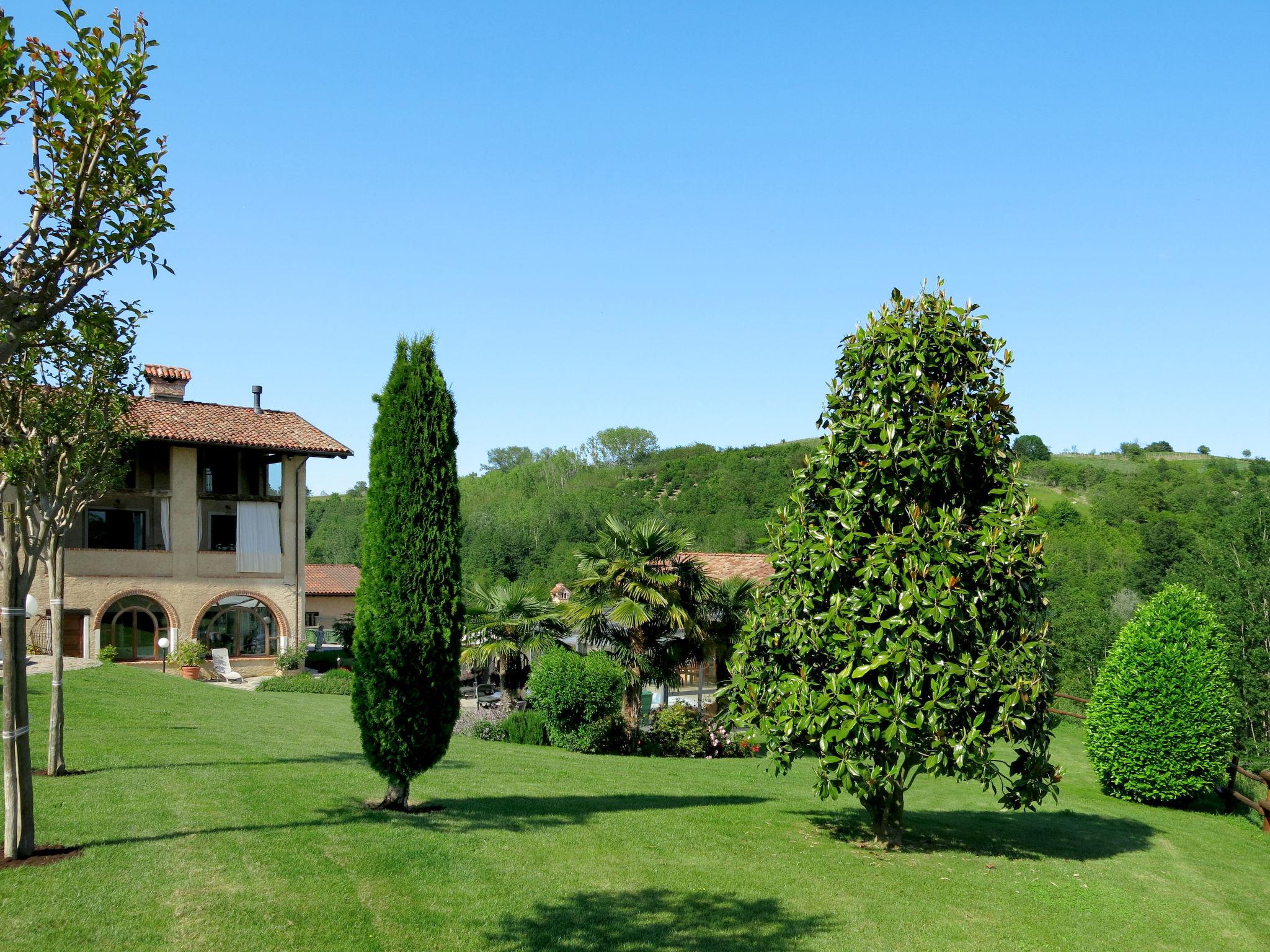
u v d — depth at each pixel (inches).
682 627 748.6
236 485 1296.8
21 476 277.3
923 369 369.7
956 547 347.3
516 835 340.2
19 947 209.6
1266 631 874.1
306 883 264.7
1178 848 436.8
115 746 472.4
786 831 394.3
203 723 597.9
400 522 366.3
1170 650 575.2
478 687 1194.0
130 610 1195.9
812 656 365.7
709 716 840.9
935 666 331.6
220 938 223.9
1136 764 573.6
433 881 279.7
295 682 1082.7
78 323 261.0
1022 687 337.1
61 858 268.7
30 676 784.9
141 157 231.3
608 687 717.3
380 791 397.4
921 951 263.1
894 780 351.6
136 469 1219.9
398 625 360.5
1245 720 836.6
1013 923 293.3
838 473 369.7
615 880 299.1
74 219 224.8
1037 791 355.3
